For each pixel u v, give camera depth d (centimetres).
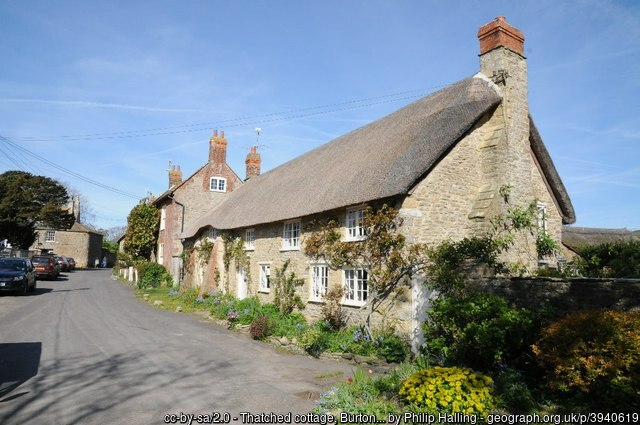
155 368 911
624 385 591
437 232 1245
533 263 1336
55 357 979
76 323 1433
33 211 4953
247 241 2189
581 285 833
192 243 2944
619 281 778
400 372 846
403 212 1192
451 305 908
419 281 1128
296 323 1467
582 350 640
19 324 1372
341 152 1906
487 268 1059
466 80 1577
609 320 640
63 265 4666
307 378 869
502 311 823
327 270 1496
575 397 671
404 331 1127
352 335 1223
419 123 1502
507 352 796
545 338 693
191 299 2159
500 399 654
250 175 3284
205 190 3244
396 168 1282
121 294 2484
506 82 1403
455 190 1305
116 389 762
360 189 1345
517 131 1395
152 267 2994
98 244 6744
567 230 2511
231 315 1517
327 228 1482
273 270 1866
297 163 2378
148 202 3856
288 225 1817
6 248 4228
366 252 1295
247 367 949
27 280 2222
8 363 920
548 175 1602
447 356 914
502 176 1320
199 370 908
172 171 3769
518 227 1310
